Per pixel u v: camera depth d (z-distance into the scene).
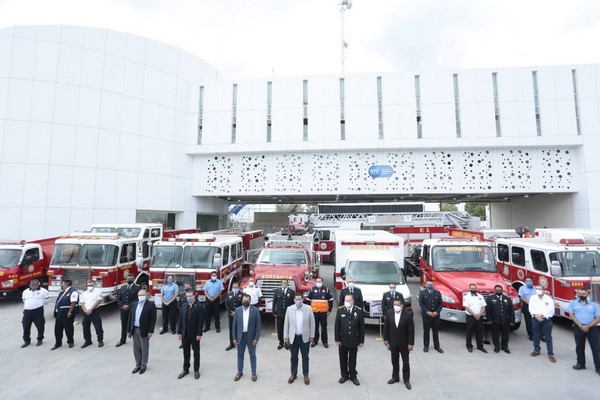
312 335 6.45
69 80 22.02
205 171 26.66
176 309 9.55
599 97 22.80
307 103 25.36
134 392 5.95
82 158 22.05
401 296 8.02
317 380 6.45
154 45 25.05
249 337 6.43
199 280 10.31
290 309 6.49
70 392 5.95
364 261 10.45
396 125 24.30
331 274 19.92
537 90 23.45
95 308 8.30
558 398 5.75
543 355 7.73
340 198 33.19
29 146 20.94
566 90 23.08
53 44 21.83
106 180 22.66
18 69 21.14
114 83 23.25
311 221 22.48
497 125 23.64
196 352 6.55
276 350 8.12
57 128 21.55
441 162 24.20
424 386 6.18
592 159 22.45
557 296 9.28
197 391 5.98
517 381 6.39
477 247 10.66
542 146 23.20
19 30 21.39
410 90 24.36
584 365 6.93
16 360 7.42
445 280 9.57
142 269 12.54
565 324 10.12
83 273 10.76
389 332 6.32
